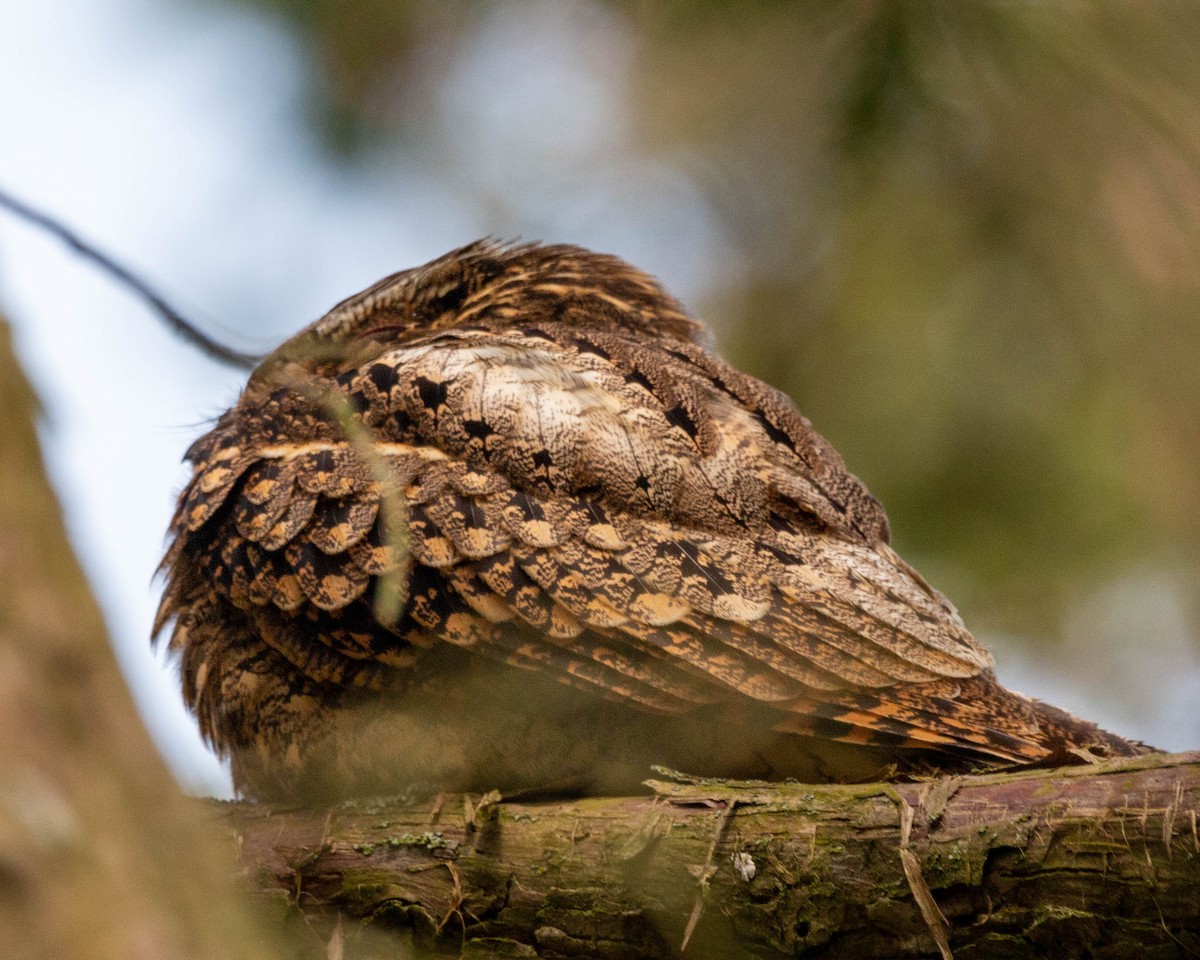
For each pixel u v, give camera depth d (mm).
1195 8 7809
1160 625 10742
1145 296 8484
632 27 9484
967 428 9859
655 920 5250
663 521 5863
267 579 5988
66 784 2162
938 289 9164
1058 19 7750
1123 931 4629
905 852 4879
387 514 5836
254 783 6289
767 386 6977
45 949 2055
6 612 2260
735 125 9414
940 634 5957
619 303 7355
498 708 5770
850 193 8859
